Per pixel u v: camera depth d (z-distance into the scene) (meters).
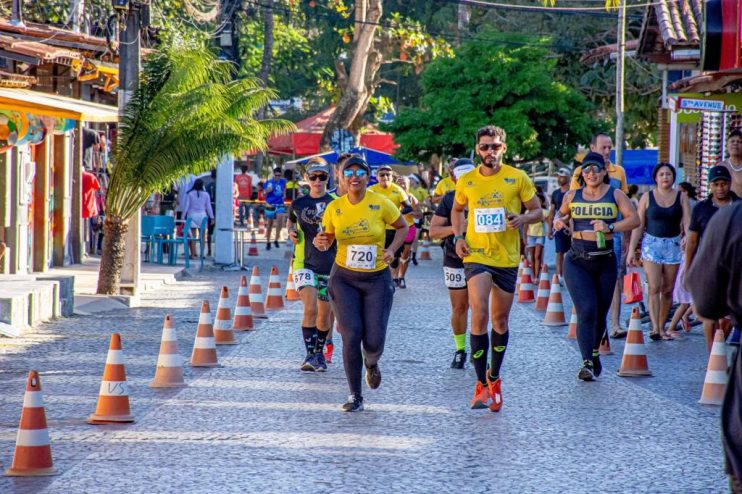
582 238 16.98
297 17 77.81
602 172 16.78
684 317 22.88
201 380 16.67
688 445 12.56
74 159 38.44
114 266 27.98
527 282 30.00
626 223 16.72
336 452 12.04
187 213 40.75
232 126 28.42
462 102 52.44
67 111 22.31
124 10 28.31
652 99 59.47
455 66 53.41
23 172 31.69
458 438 12.80
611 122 56.84
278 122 31.00
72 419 13.74
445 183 25.83
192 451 12.04
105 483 10.71
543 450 12.23
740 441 6.82
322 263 17.72
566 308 28.39
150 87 28.14
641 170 52.00
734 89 25.27
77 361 18.36
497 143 14.12
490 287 14.22
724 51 24.89
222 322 20.80
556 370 18.05
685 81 26.34
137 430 13.12
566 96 53.72
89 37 30.86
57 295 24.22
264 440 12.59
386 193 25.22
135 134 27.95
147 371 17.47
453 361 18.11
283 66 87.75
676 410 14.65
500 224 14.12
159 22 40.66
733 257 6.70
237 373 17.38
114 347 13.66
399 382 16.66
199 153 28.30
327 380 16.77
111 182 28.03
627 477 11.09
